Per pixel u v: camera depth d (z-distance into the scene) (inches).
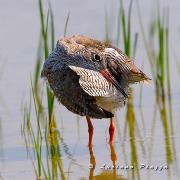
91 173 504.1
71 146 564.1
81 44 558.6
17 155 546.9
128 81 553.3
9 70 738.8
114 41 786.2
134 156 531.5
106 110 519.5
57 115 642.8
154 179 482.0
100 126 609.3
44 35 607.5
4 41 802.2
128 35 666.8
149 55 706.2
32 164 526.3
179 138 565.0
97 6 869.8
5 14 858.8
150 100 676.1
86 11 855.1
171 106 655.1
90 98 507.5
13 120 625.6
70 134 592.7
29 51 775.7
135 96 690.8
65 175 500.7
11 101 674.2
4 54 772.0
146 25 819.4
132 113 642.2
